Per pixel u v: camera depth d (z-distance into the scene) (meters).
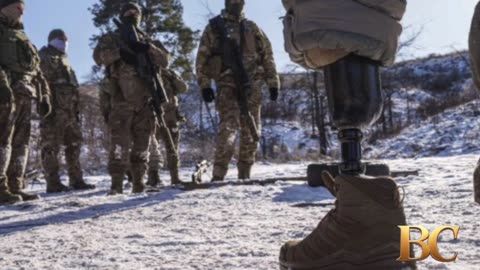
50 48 8.66
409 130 24.73
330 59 1.68
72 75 8.80
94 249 2.90
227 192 5.39
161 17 29.97
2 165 6.04
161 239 3.10
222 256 2.53
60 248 3.00
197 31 30.50
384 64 1.75
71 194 7.54
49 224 4.09
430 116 27.30
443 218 3.22
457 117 23.55
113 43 6.16
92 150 17.58
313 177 5.57
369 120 1.70
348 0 1.65
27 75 6.52
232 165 14.79
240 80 6.65
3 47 6.26
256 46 6.85
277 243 2.79
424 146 21.19
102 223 3.95
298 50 1.73
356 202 1.61
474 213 3.36
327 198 4.89
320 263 1.67
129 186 8.40
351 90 1.67
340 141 1.72
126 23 6.33
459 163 8.33
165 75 7.91
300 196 5.05
